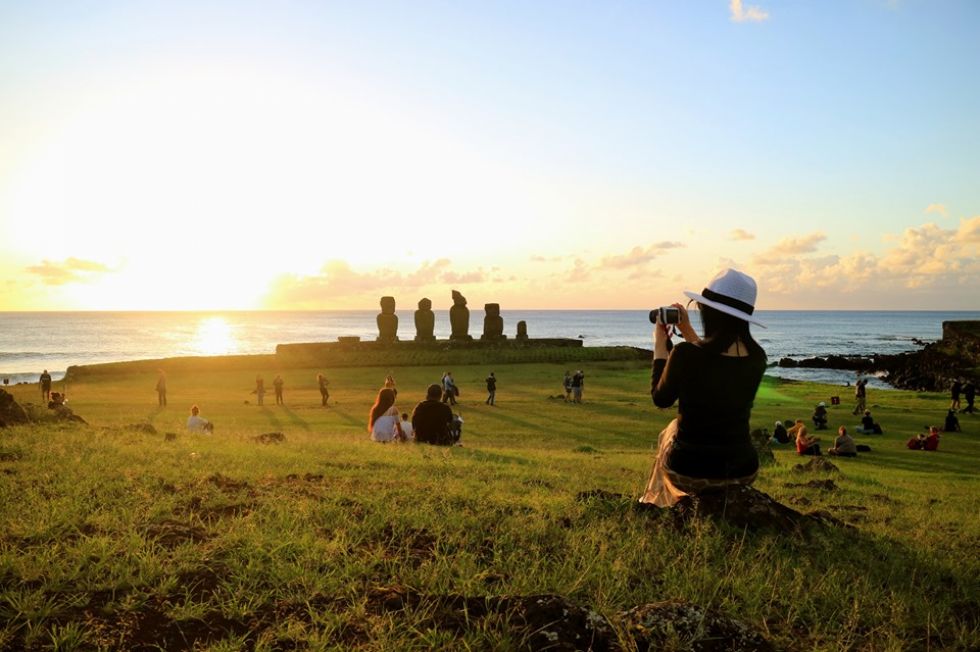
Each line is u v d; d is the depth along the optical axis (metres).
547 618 3.37
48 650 3.11
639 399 40.91
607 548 4.84
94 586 3.74
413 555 4.57
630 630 3.33
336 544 4.53
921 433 30.12
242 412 32.16
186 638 3.29
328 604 3.68
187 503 5.62
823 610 4.12
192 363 59.62
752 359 5.29
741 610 4.05
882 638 3.84
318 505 5.59
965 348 75.56
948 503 10.52
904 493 11.73
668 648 3.20
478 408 35.28
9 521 4.76
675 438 5.71
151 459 8.22
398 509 5.65
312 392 44.09
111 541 4.38
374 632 3.37
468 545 4.79
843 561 5.12
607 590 4.05
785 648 3.61
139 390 45.12
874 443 26.94
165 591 3.71
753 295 5.29
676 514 5.57
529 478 8.87
